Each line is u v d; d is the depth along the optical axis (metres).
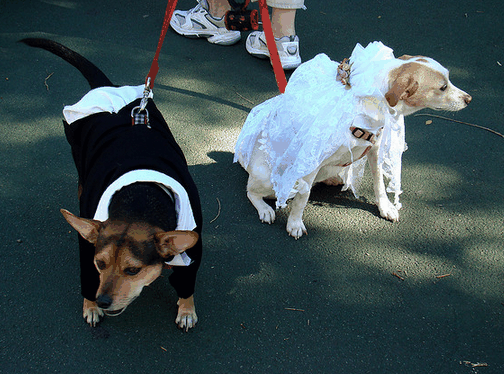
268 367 2.45
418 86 2.60
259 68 4.65
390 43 5.00
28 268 2.80
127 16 5.11
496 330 2.67
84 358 2.42
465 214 3.35
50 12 5.07
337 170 3.20
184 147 3.74
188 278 2.29
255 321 2.66
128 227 1.92
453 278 2.94
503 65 4.79
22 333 2.49
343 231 3.22
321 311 2.73
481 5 5.67
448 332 2.65
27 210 3.14
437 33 5.20
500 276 2.96
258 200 3.30
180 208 2.09
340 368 2.47
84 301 2.55
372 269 2.98
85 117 2.49
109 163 2.15
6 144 3.61
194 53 4.73
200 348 2.51
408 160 3.76
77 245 2.96
